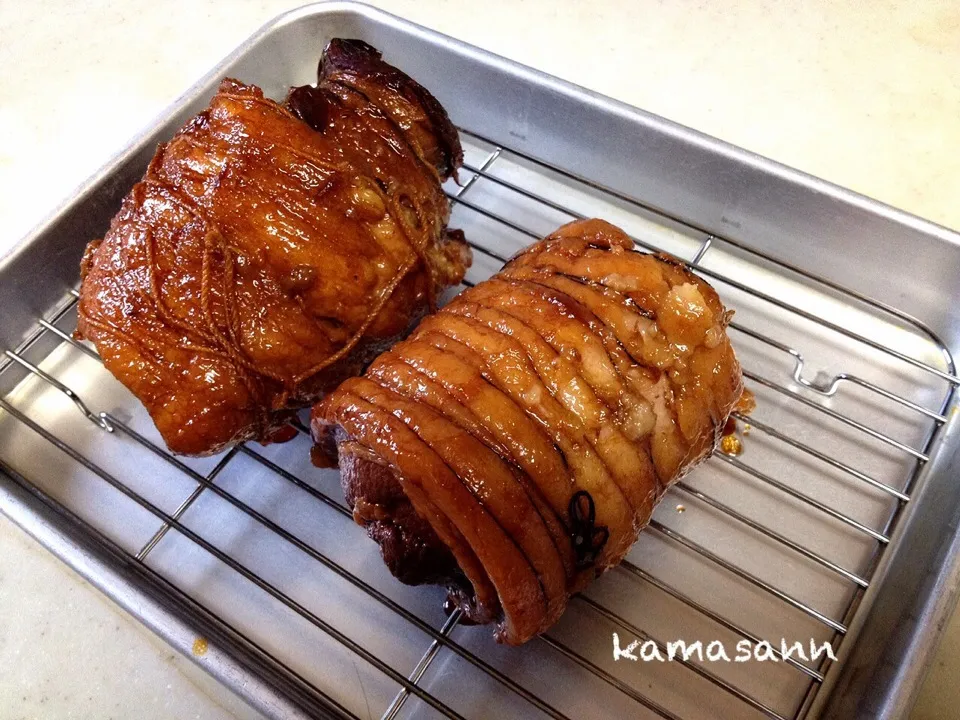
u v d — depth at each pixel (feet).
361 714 0.76
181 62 1.29
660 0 1.31
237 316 0.74
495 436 0.64
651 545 0.85
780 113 1.16
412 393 0.66
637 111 1.00
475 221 1.11
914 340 0.97
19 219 1.11
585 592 0.82
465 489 0.62
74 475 0.92
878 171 1.09
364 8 1.12
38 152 1.19
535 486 0.64
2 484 0.80
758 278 1.03
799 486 0.87
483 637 0.80
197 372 0.74
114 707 0.77
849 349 0.97
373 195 0.79
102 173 0.98
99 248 0.81
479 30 1.29
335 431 0.71
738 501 0.87
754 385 0.94
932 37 1.23
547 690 0.77
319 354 0.78
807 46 1.24
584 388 0.66
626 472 0.67
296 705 0.67
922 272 0.93
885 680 0.67
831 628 0.79
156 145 1.02
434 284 0.85
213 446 0.78
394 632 0.81
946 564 0.70
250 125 0.77
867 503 0.86
